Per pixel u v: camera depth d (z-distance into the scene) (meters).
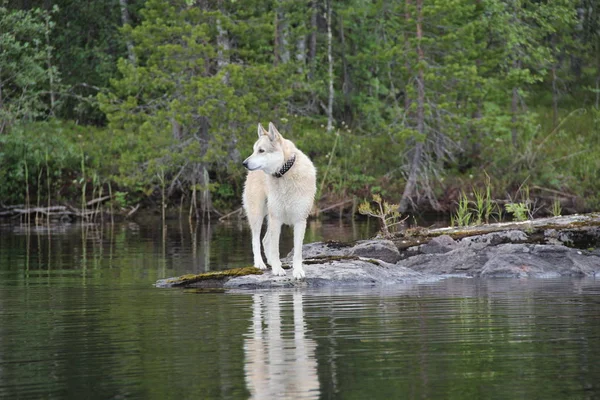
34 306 17.39
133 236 34.66
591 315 15.50
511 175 44.69
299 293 18.70
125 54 58.53
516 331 14.12
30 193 45.03
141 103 50.62
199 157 42.34
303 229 19.67
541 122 56.72
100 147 49.22
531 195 43.69
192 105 42.22
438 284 20.06
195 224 40.66
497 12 46.19
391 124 44.81
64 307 17.23
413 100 45.22
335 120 58.81
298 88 49.66
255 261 21.05
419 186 44.56
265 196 20.83
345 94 60.53
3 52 44.75
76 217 43.66
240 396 10.52
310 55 61.94
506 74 48.56
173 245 30.75
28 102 45.81
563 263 21.95
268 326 14.77
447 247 22.70
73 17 57.22
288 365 11.99
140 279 21.61
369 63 58.59
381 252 22.61
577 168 45.81
